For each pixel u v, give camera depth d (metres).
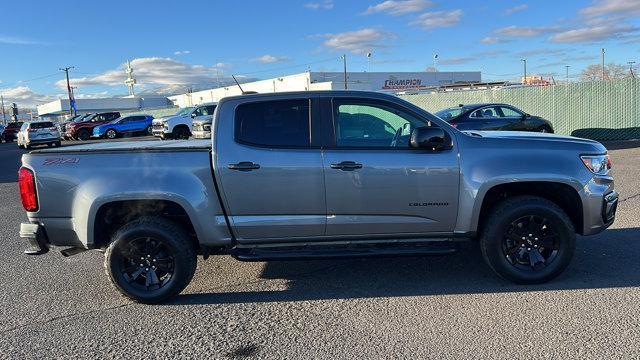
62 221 4.68
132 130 37.72
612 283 4.79
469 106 15.39
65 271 5.80
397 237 4.82
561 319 4.07
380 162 4.64
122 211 4.88
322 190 4.64
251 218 4.68
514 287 4.81
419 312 4.33
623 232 6.47
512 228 4.82
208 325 4.27
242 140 4.68
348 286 5.04
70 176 4.64
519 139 4.87
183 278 4.71
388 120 4.79
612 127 18.69
